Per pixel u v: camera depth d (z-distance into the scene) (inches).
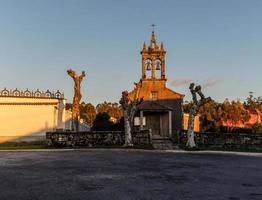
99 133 1465.3
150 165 802.8
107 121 2138.3
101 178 596.1
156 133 1946.4
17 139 1605.6
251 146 1460.4
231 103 3528.5
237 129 2365.9
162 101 2011.6
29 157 976.9
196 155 1125.7
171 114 1951.3
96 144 1455.5
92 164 807.1
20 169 709.3
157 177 616.4
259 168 773.3
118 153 1149.1
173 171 701.9
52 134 1424.7
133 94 2018.9
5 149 1289.4
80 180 572.1
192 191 486.0
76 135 1444.4
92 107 4008.4
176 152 1242.0
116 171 689.0
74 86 1627.7
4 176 611.2
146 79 2034.9
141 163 841.5
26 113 1627.7
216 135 1492.4
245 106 4062.5
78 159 923.4
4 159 916.0
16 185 520.4
